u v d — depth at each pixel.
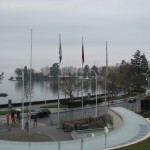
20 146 23.59
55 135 40.84
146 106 54.03
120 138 27.75
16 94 156.12
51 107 73.06
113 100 90.19
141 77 117.69
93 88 118.12
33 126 48.09
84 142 24.91
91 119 47.94
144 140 27.17
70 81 100.38
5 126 47.88
